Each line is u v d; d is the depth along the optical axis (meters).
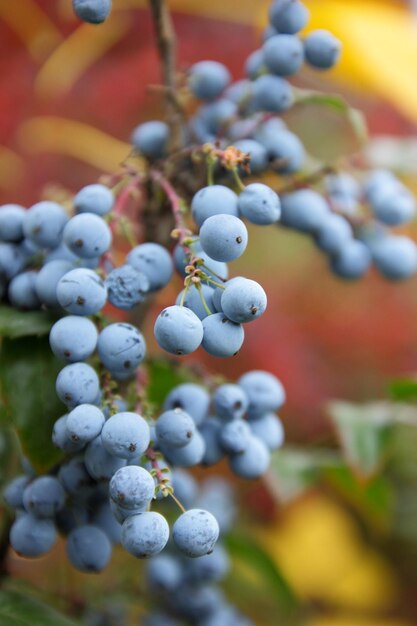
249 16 0.53
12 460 0.41
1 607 0.37
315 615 0.66
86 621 0.44
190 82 0.39
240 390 0.35
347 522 0.67
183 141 0.39
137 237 0.38
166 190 0.35
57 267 0.34
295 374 0.59
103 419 0.32
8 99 0.52
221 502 0.47
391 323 0.66
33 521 0.35
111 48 0.53
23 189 0.52
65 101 0.53
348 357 0.64
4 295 0.35
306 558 0.65
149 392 0.40
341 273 0.42
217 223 0.31
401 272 0.42
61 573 0.48
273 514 0.59
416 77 0.47
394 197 0.41
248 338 0.59
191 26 0.54
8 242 0.35
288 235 0.67
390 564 0.68
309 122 0.67
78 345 0.32
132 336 0.33
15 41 0.52
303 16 0.37
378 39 0.47
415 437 0.64
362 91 0.54
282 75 0.37
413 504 0.67
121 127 0.53
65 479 0.34
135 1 0.53
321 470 0.46
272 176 0.39
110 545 0.35
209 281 0.32
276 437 0.36
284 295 0.64
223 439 0.35
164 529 0.31
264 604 0.60
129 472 0.31
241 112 0.38
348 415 0.44
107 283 0.33
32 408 0.34
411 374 0.66
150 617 0.46
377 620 0.67
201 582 0.45
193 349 0.31
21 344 0.35
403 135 0.64
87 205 0.34
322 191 0.42
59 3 0.52
